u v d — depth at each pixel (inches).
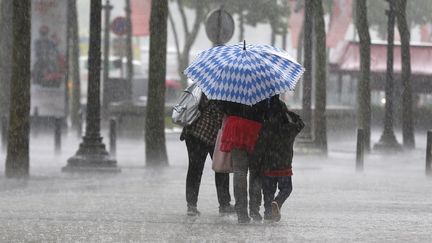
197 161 1101.1
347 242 871.7
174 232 938.7
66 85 2753.4
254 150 1032.8
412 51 4092.0
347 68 4311.0
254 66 1016.9
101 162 1802.4
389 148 2650.1
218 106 1035.9
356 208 1213.7
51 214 1101.1
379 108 4035.4
